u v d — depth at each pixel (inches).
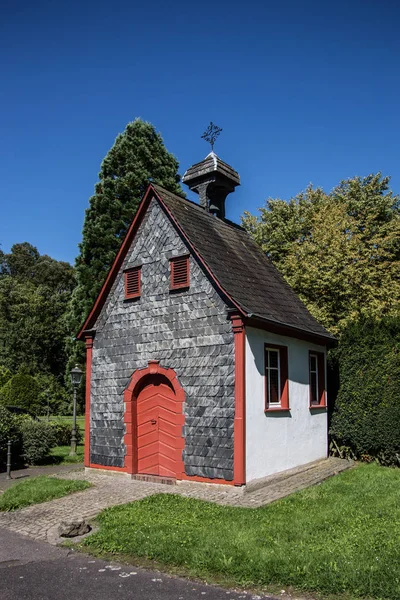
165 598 220.7
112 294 545.3
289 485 445.4
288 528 300.4
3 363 1675.7
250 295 481.1
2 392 1016.2
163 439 480.7
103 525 319.0
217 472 427.5
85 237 1048.8
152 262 512.4
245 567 241.4
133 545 278.1
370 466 546.9
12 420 620.4
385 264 944.9
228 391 432.1
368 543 268.8
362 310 808.3
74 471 549.3
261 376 457.7
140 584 236.4
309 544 271.1
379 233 1017.5
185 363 465.4
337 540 276.2
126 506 364.5
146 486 444.8
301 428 532.4
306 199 1147.9
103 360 540.1
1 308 2036.2
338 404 604.1
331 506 358.0
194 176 618.5
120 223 1045.2
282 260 1013.2
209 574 243.9
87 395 548.4
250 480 423.8
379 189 1214.3
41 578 247.1
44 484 450.3
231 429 425.4
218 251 511.8
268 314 470.3
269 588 227.0
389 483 442.0
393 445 546.3
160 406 487.5
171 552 264.7
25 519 354.6
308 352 567.2
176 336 477.1
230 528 301.9
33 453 623.2
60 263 2415.1
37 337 1711.4
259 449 442.9
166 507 358.9
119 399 517.3
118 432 512.1
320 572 230.5
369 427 567.2
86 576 248.2
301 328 511.5
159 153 1117.7
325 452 594.6
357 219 1114.7
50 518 351.6
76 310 1049.5
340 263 839.1
